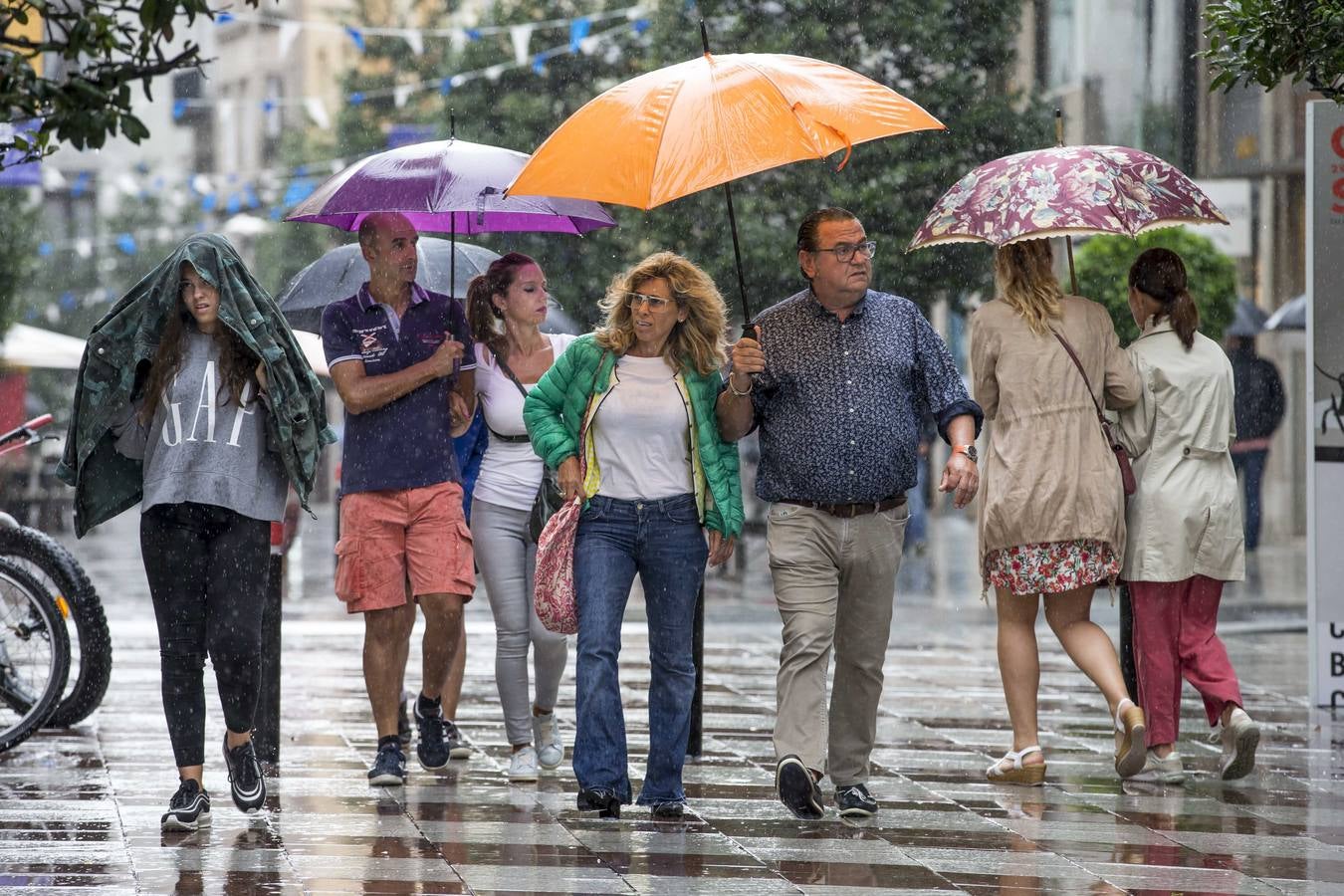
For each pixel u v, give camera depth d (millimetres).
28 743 28531
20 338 75188
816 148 21188
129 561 78875
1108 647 25656
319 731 29812
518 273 25406
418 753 25656
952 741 29609
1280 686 37312
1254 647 44438
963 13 68875
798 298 23031
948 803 24203
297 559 78375
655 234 68625
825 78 22156
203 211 161250
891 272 67000
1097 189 24625
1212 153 83625
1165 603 26047
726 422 22656
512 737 25484
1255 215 81688
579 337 23062
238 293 21812
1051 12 86500
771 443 22688
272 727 26391
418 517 24906
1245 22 22844
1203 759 28156
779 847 21203
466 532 25109
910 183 67000
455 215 29359
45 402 132500
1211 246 65625
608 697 22688
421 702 25578
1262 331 68875
